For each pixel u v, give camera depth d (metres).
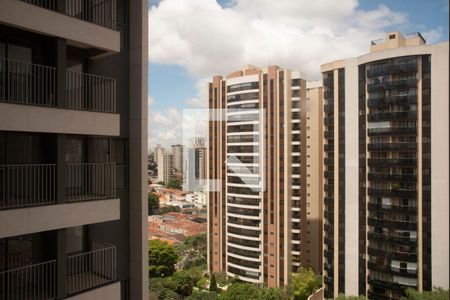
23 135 4.48
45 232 4.46
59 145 4.26
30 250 4.50
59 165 4.25
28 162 4.52
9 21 3.77
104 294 4.64
